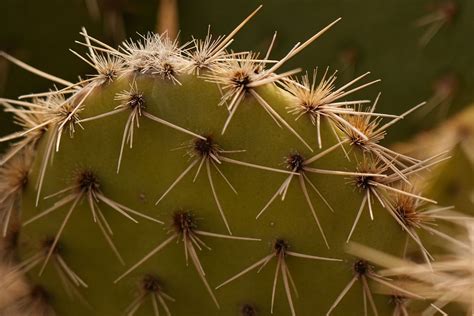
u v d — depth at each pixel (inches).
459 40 19.8
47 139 15.7
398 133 19.9
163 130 15.2
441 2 19.8
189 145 15.1
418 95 19.9
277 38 20.1
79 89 15.9
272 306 15.2
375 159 15.5
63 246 15.6
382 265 15.2
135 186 15.3
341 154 15.2
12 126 19.9
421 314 15.4
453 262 15.2
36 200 15.6
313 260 15.2
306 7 20.1
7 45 19.9
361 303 15.3
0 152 19.9
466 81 19.8
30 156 16.0
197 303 15.4
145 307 15.5
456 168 17.0
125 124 15.3
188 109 15.2
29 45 20.0
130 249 15.4
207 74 15.3
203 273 15.2
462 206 16.9
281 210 15.1
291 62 20.1
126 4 20.1
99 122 15.4
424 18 19.9
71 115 15.4
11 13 19.9
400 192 15.3
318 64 20.1
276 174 15.1
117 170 15.3
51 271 15.7
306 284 15.2
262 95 15.2
